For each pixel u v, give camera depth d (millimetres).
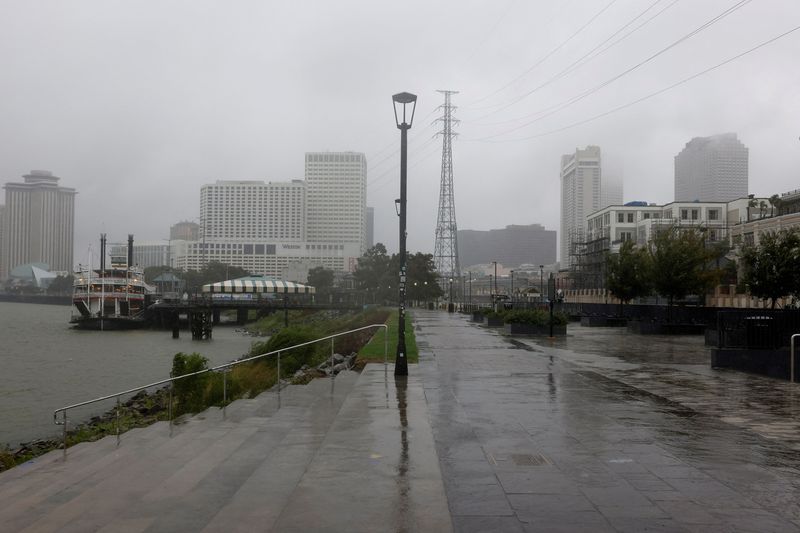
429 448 8422
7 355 56031
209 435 11117
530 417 10898
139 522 5719
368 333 39156
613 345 27156
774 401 12695
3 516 7074
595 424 10297
